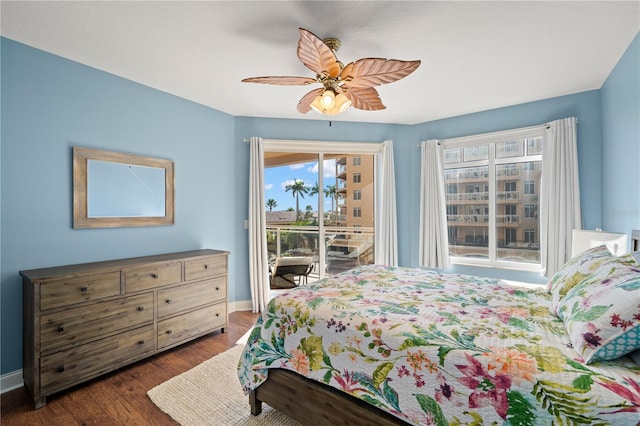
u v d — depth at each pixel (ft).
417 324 4.71
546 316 5.08
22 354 7.19
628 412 2.89
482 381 3.61
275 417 6.02
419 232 13.46
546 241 10.78
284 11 6.08
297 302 5.84
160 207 10.02
